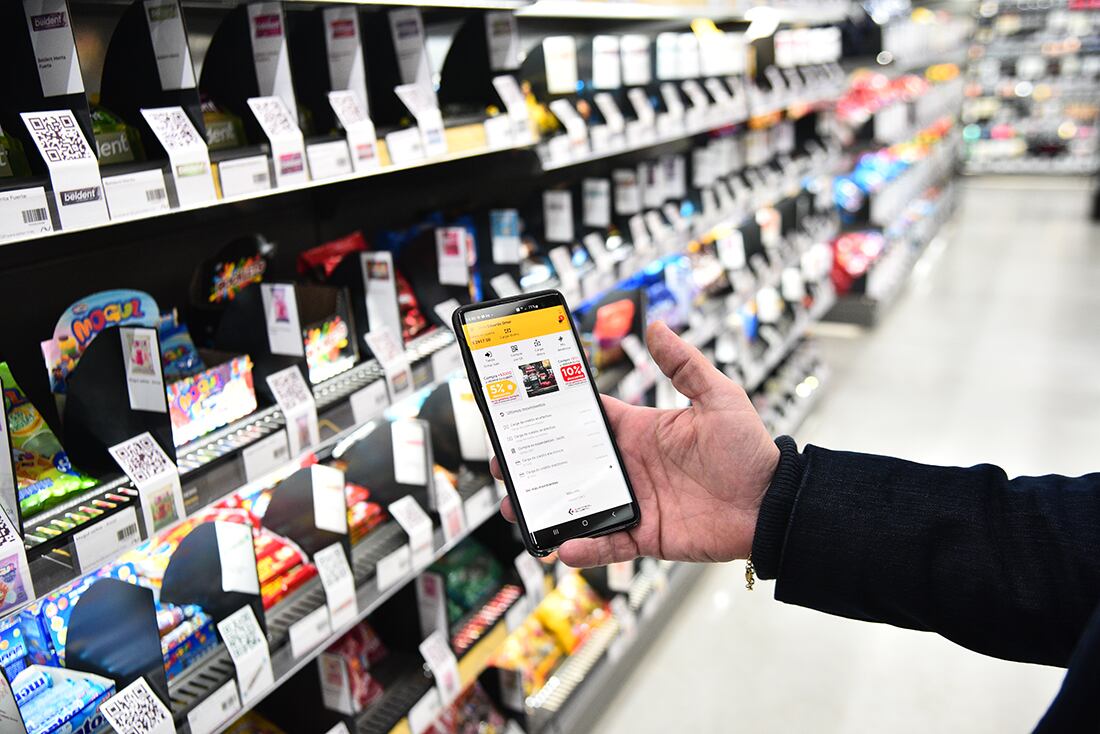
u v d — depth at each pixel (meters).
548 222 2.56
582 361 1.28
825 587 0.99
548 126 2.46
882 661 2.86
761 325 4.20
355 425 1.65
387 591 1.76
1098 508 0.90
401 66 1.87
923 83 7.59
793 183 4.26
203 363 1.57
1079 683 0.63
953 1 9.47
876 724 2.60
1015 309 6.31
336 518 1.63
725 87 3.35
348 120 1.57
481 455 2.18
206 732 1.35
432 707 1.93
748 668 2.86
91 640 1.28
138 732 1.23
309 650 1.57
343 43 1.63
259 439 1.44
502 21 2.07
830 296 5.13
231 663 1.43
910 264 7.30
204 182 1.28
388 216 2.43
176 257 1.86
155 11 1.28
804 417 4.61
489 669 2.34
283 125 1.44
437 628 1.99
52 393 1.36
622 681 2.80
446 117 1.95
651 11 2.51
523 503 1.16
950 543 0.94
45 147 1.08
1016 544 0.92
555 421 1.23
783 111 4.68
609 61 2.62
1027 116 11.66
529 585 2.29
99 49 1.66
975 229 8.88
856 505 0.98
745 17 3.79
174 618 1.44
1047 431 4.40
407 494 1.90
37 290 1.60
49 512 1.15
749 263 3.90
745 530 1.12
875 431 4.47
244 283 1.71
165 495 1.25
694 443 1.16
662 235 2.94
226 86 1.53
